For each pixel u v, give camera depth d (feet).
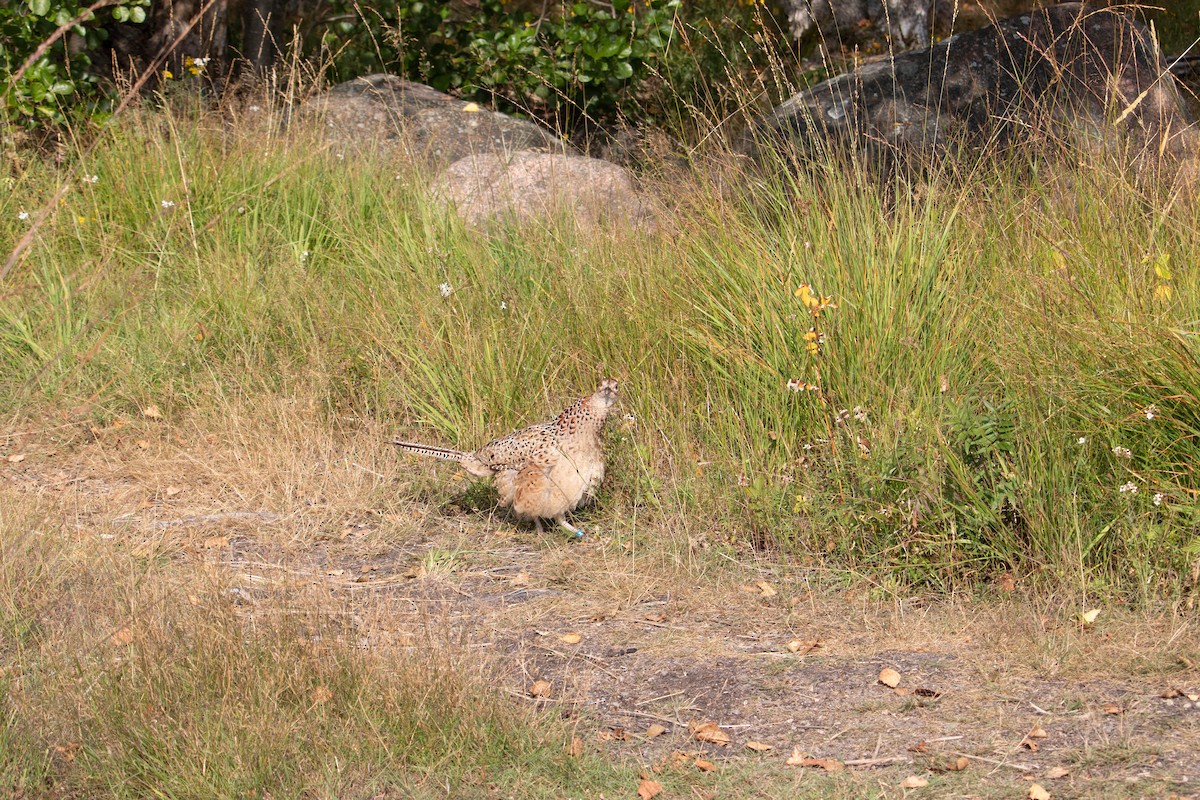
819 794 27.04
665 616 36.81
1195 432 36.76
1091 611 33.88
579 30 88.38
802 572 39.22
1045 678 31.68
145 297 58.70
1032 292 43.24
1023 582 36.19
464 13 102.63
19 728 28.04
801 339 45.73
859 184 50.93
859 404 43.96
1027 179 53.26
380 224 65.00
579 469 41.86
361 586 39.04
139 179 67.72
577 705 31.14
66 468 49.21
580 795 27.30
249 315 56.95
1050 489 37.01
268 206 67.41
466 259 58.49
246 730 27.81
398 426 51.42
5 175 68.18
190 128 71.82
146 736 27.76
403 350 53.36
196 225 65.16
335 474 47.39
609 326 50.93
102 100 80.33
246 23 96.12
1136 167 48.75
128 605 33.86
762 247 48.73
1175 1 93.04
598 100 89.92
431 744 28.45
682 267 50.44
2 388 53.11
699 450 45.98
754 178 53.47
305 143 71.36
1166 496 36.78
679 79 89.51
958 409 39.99
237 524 43.91
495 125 80.69
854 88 64.54
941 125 62.44
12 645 32.65
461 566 40.78
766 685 32.40
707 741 29.78
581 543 42.39
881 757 28.60
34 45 75.66
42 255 60.49
